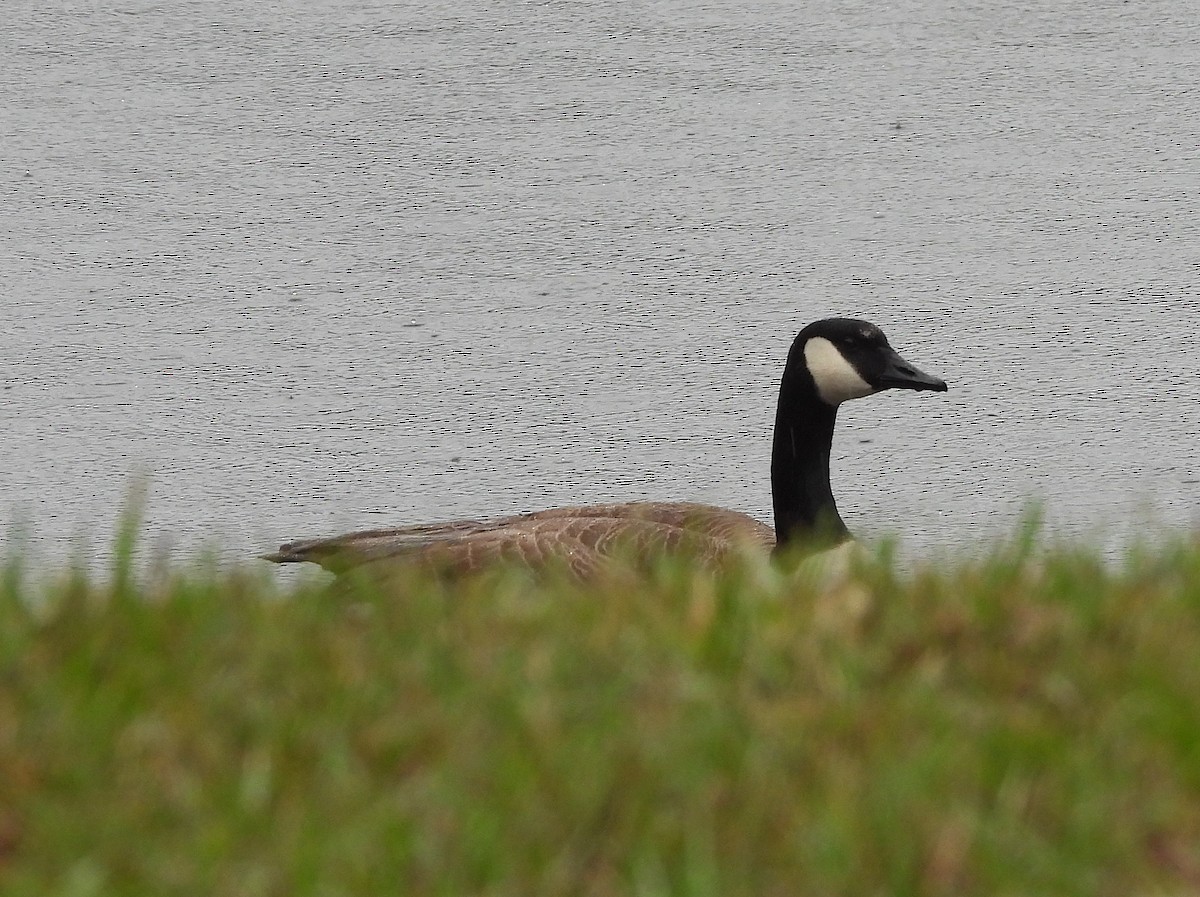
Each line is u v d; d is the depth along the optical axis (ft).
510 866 22.04
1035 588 28.32
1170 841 23.02
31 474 51.21
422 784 23.34
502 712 24.84
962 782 23.40
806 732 24.44
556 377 55.77
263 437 53.01
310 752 24.18
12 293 60.13
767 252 61.93
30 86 73.56
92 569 45.93
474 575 36.32
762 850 22.40
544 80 73.67
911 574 30.53
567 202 65.00
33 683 25.14
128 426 53.52
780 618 27.45
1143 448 52.11
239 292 60.18
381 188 66.18
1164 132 69.15
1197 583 28.66
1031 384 55.31
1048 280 60.23
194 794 23.20
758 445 52.60
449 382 55.42
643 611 28.12
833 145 68.49
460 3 81.82
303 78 74.08
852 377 41.50
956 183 65.98
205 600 28.19
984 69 74.38
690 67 74.59
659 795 23.17
